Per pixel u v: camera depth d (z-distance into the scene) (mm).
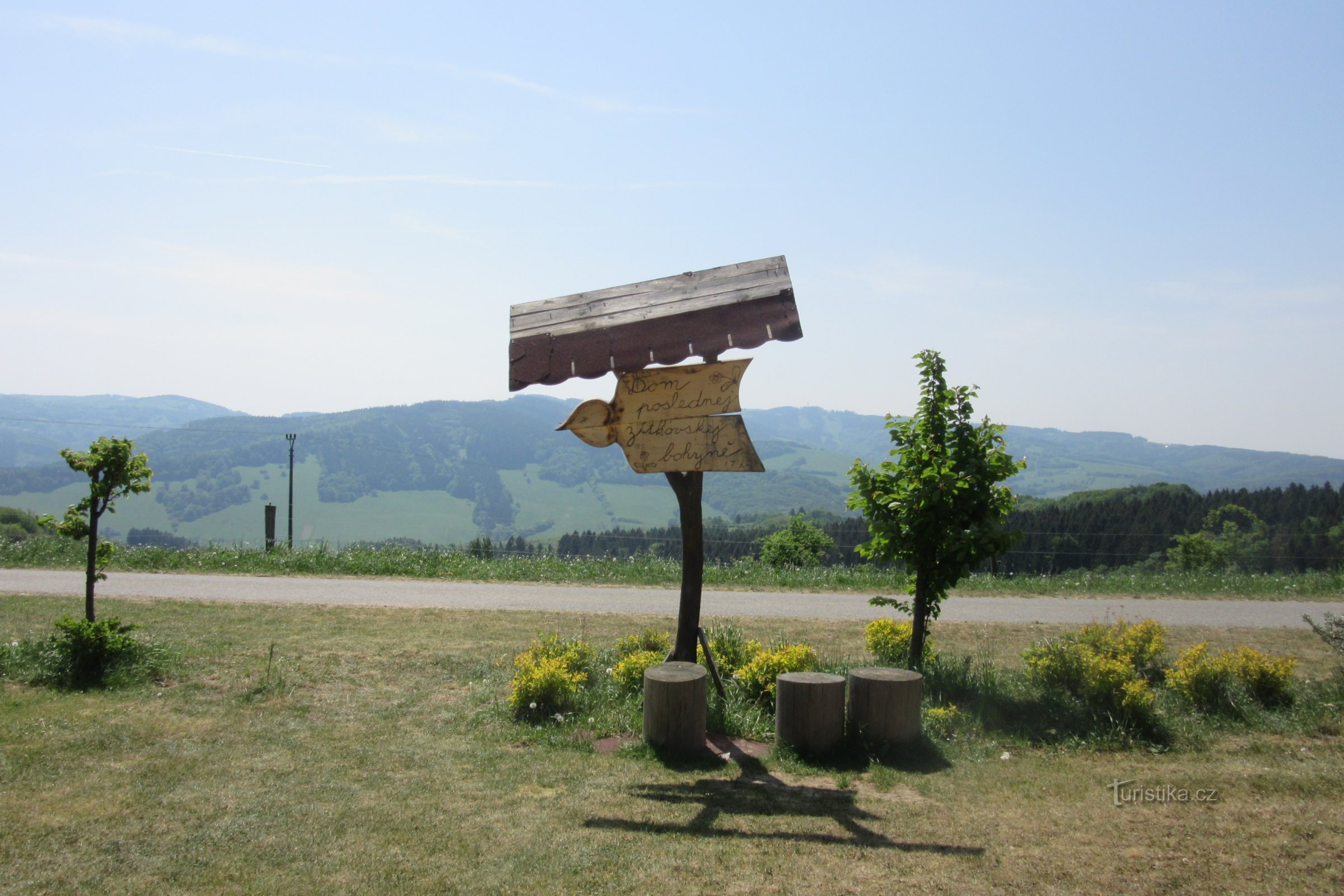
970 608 14430
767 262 7305
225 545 20078
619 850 4551
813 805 5309
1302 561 21859
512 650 10000
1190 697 7738
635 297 7359
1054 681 7789
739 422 7078
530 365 7199
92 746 6230
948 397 8352
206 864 4328
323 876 4211
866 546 8758
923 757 6398
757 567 19703
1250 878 4043
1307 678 8938
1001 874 4207
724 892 4055
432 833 4789
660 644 9148
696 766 6164
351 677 8648
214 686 8156
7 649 8672
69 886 4051
